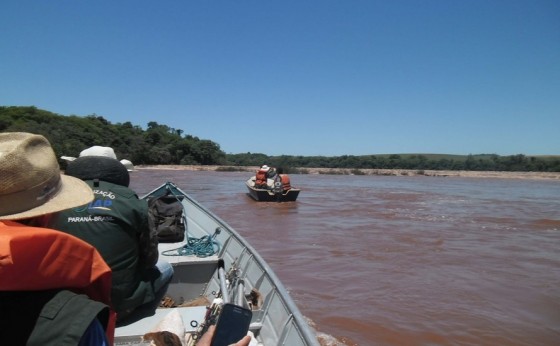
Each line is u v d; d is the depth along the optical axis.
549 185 48.16
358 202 24.11
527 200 27.64
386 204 23.25
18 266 1.08
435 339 6.24
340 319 6.82
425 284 8.62
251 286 4.65
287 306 3.58
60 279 1.19
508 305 7.59
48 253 1.15
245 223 15.58
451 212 20.22
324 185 40.44
